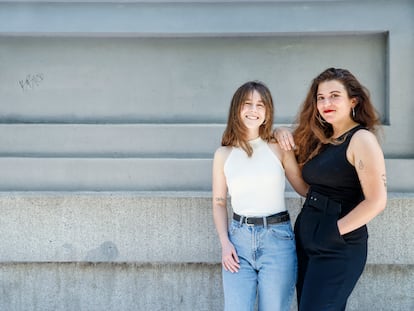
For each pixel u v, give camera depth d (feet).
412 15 12.02
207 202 11.80
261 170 8.91
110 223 11.93
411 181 11.82
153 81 12.65
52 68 12.69
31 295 12.24
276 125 12.35
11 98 12.71
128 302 12.19
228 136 9.23
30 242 12.00
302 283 9.02
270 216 8.83
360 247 8.45
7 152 12.44
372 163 7.95
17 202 11.98
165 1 12.34
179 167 12.09
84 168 12.17
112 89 12.66
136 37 12.62
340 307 8.34
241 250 8.83
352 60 12.43
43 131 12.41
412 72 12.01
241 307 8.62
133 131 12.36
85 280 12.20
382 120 12.35
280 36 12.50
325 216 8.48
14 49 12.70
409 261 11.63
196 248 11.84
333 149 8.56
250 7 12.26
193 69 12.62
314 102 9.06
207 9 12.33
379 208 7.91
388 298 11.89
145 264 12.15
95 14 12.40
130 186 12.15
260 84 9.07
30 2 12.43
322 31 12.17
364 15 12.13
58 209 11.96
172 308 12.14
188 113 12.62
